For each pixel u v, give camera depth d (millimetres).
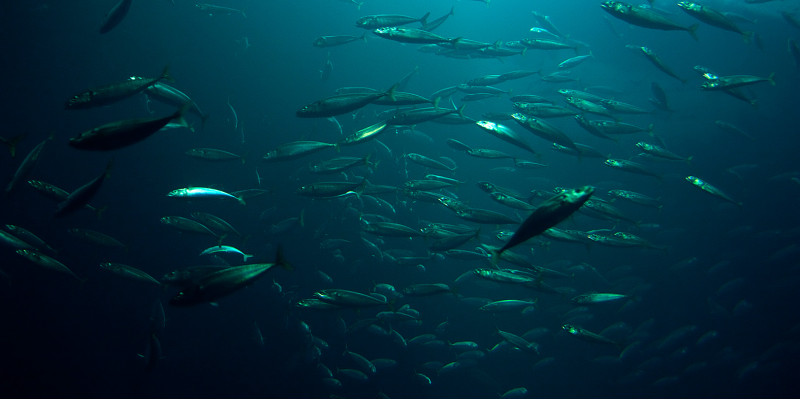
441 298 11438
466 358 8555
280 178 11516
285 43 12484
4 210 9688
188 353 9844
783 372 11984
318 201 11070
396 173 12016
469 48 6590
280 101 12359
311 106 4992
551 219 2541
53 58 10648
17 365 8969
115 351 9680
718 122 11258
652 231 13297
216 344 10055
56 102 10688
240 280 3014
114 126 2943
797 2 12984
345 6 12844
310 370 9859
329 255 11008
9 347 9016
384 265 11266
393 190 6836
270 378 9977
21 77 10391
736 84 5816
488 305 7191
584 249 13125
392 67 13164
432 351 10828
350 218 11039
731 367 12234
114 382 9398
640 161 11578
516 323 11836
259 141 11984
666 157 7266
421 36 5699
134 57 11328
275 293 10336
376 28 5883
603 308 12773
